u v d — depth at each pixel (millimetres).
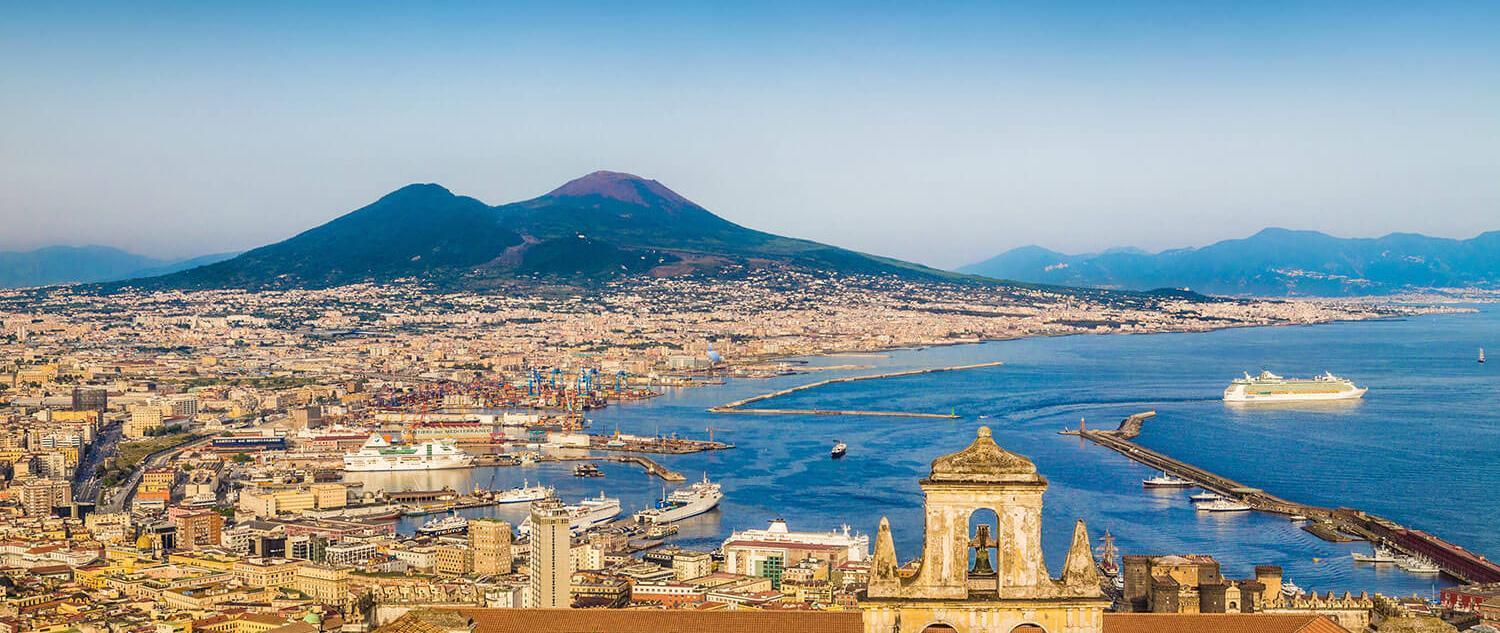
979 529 91562
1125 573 135375
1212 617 108875
